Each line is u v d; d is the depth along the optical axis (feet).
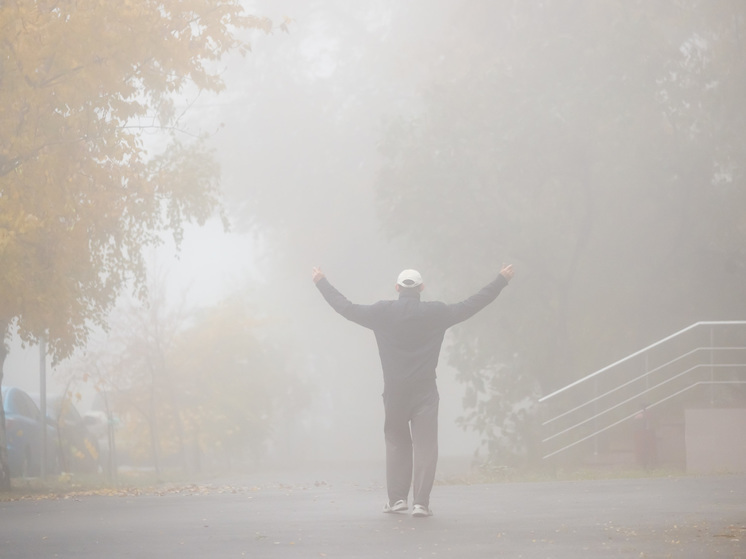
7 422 129.08
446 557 38.81
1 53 87.81
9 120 91.25
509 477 114.93
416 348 53.36
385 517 53.72
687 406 121.80
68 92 91.30
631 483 72.90
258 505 64.03
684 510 52.70
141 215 106.11
